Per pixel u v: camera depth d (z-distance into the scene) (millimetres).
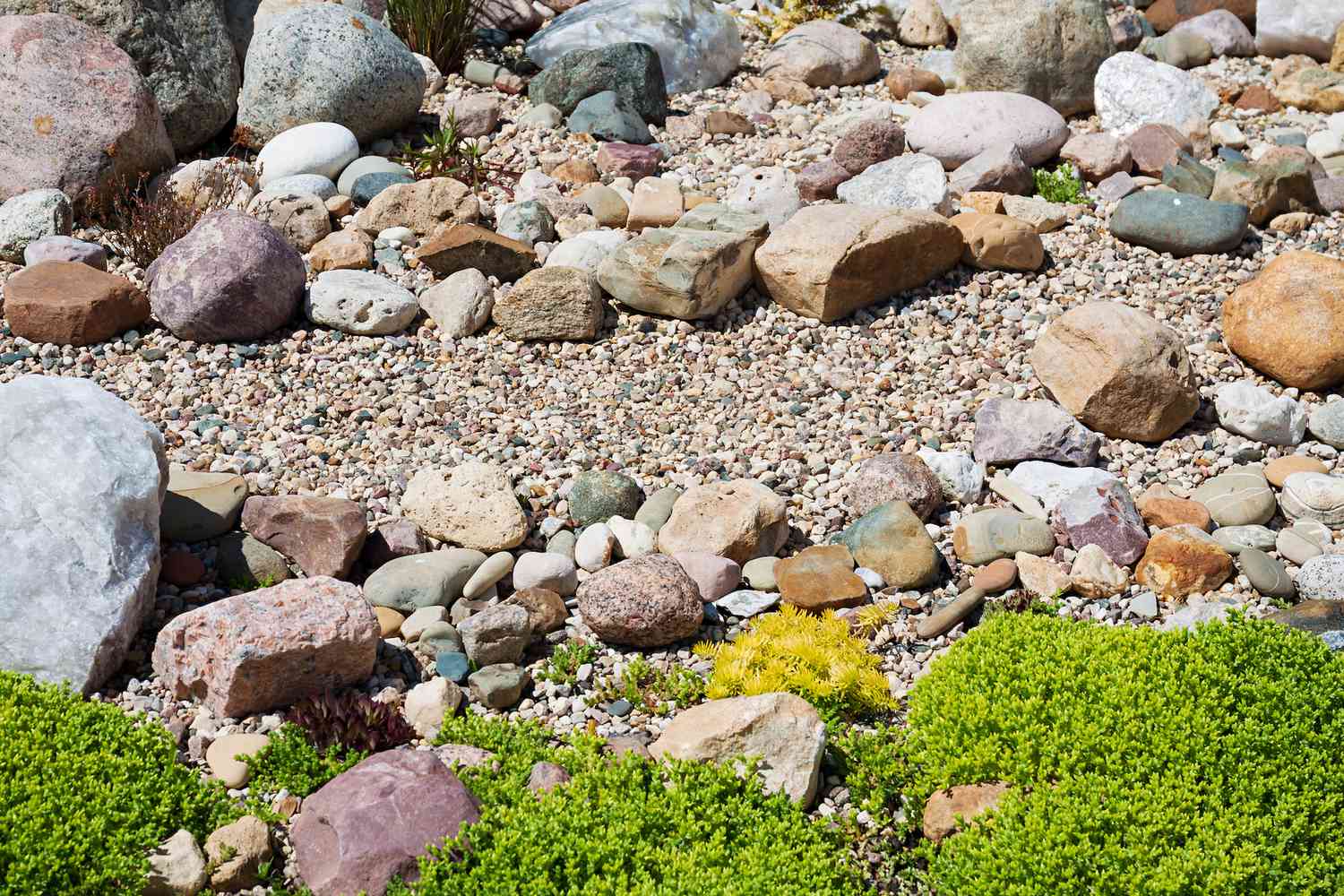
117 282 7422
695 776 4543
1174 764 4285
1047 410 6668
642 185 8578
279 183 8555
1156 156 9125
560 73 9758
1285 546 6035
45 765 4367
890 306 7859
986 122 9172
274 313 7465
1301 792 4246
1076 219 8672
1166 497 6238
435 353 7461
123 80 8484
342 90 8977
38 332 7258
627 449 6711
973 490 6430
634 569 5539
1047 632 4891
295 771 4758
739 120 9664
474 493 6055
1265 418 6746
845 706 5133
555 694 5309
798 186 8805
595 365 7402
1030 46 9852
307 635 5047
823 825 4465
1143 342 6754
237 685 4980
